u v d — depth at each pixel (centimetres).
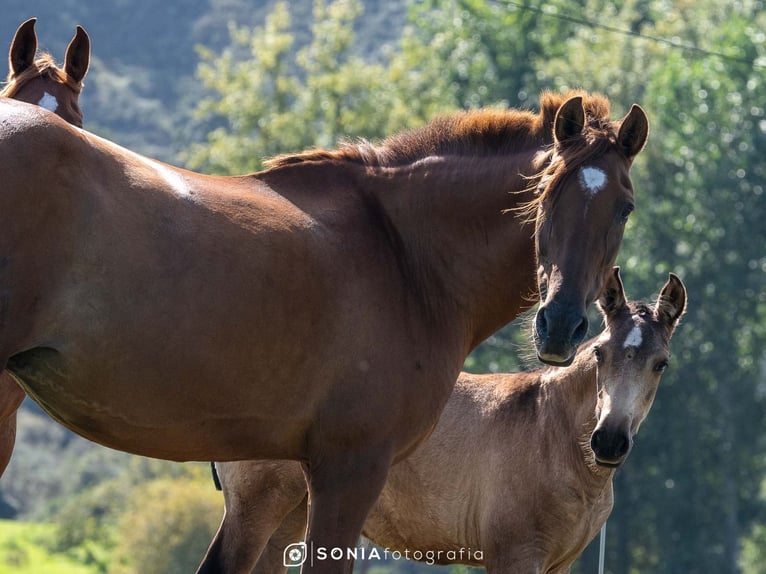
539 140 851
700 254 4475
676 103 4562
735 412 4488
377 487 767
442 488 1188
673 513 4269
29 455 9594
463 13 5247
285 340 720
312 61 5516
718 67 4534
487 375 1254
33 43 1033
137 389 670
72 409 672
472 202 834
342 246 770
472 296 838
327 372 746
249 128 5291
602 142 775
